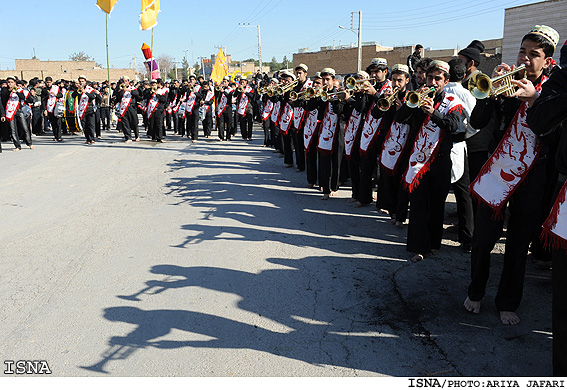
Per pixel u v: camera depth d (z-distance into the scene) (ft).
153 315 12.37
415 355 10.53
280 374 9.86
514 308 11.84
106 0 56.85
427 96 14.17
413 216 15.74
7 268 15.70
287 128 32.37
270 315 12.36
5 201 24.43
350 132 22.98
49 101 50.03
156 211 22.56
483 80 10.21
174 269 15.44
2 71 204.03
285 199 24.70
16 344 11.10
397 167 18.97
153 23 55.62
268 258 16.31
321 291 13.74
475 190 12.13
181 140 52.11
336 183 25.25
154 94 48.73
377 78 20.79
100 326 11.85
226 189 27.12
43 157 38.78
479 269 12.00
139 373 9.93
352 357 10.46
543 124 8.13
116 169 33.60
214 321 12.05
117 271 15.34
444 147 15.17
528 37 10.88
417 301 13.06
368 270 15.21
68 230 19.74
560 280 8.46
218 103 51.03
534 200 11.39
